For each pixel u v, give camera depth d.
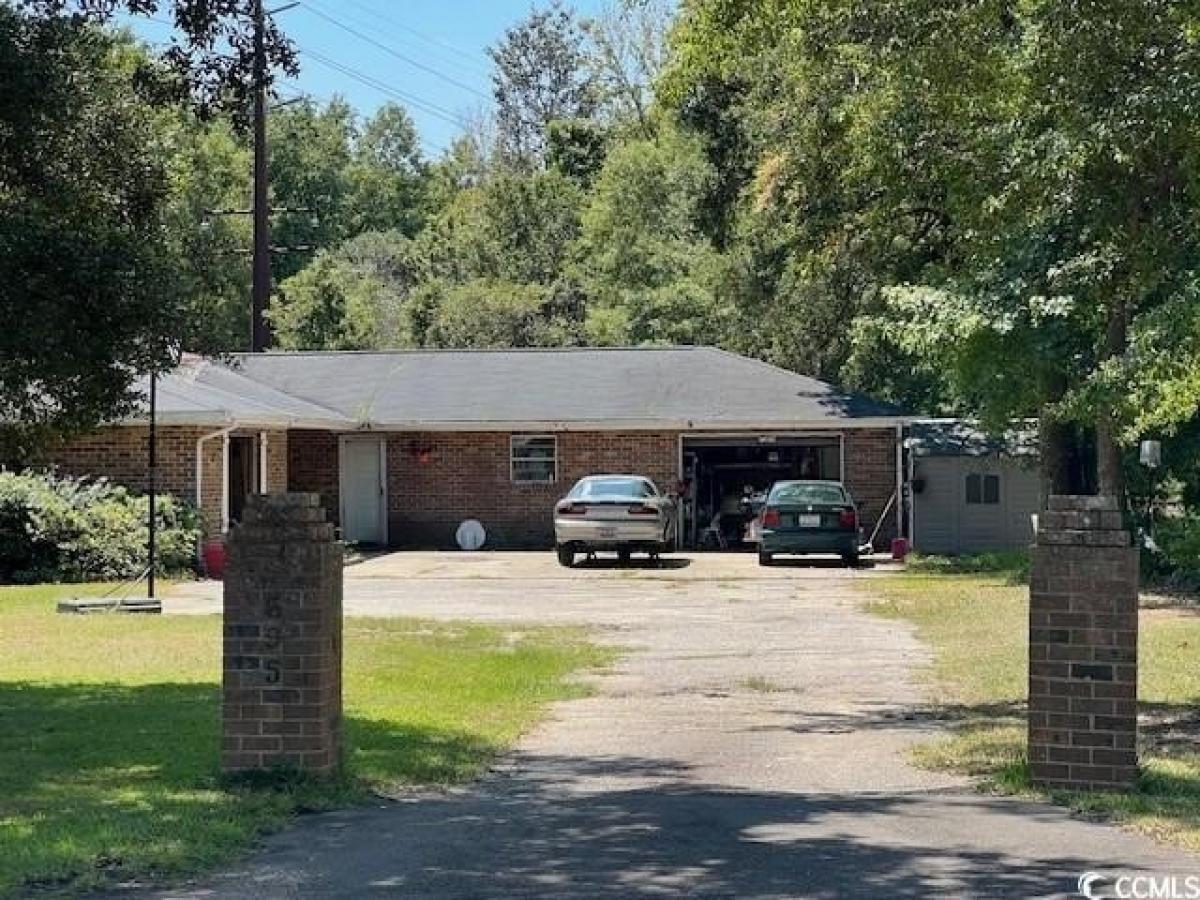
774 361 43.78
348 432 34.62
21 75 10.74
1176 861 6.97
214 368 32.62
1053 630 8.68
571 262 61.56
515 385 35.56
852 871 6.71
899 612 20.61
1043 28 10.48
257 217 40.31
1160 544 24.17
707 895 6.26
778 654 16.36
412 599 23.03
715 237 37.78
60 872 6.56
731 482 35.03
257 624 8.61
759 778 9.43
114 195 11.81
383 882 6.51
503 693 13.34
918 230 25.81
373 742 10.47
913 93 11.73
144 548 25.94
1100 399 11.05
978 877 6.61
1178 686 13.47
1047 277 12.41
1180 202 10.93
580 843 7.33
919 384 43.00
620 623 19.53
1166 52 10.21
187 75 11.09
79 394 11.43
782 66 23.22
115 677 13.98
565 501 28.77
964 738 10.90
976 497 33.34
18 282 10.28
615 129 69.38
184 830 7.38
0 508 25.52
